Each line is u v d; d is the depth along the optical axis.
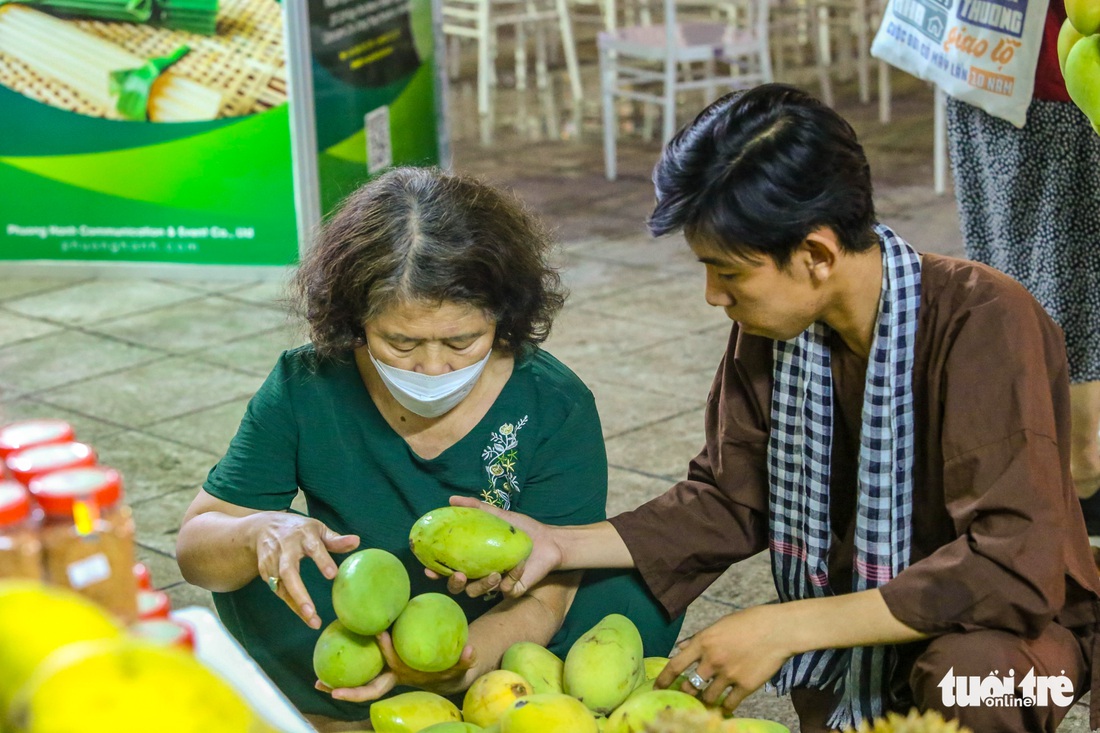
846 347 1.79
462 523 1.65
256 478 1.92
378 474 1.94
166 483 3.73
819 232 1.54
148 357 4.87
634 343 4.84
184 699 0.79
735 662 1.64
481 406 1.92
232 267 5.84
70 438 1.30
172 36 5.60
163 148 5.74
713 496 1.95
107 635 0.87
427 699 1.60
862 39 8.94
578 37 12.20
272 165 5.68
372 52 5.72
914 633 1.64
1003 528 1.61
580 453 1.95
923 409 1.72
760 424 1.90
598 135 8.57
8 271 6.00
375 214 1.69
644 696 1.55
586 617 1.93
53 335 5.17
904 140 7.86
